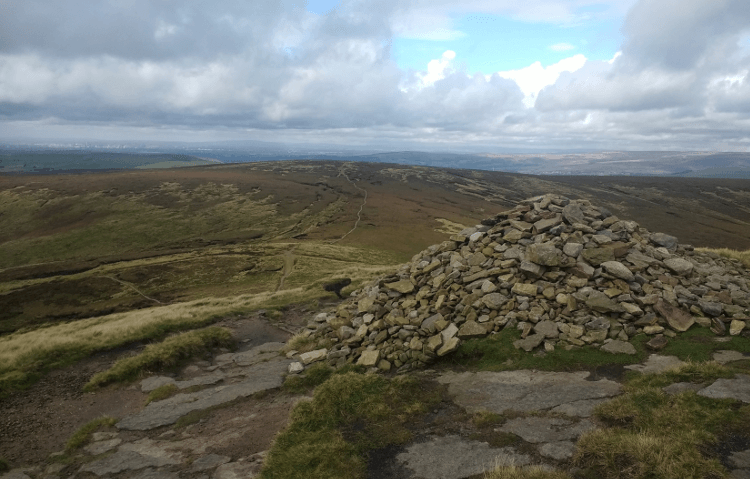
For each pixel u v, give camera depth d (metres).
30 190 159.25
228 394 14.69
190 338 20.34
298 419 11.40
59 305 68.94
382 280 21.48
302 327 24.34
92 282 79.38
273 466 9.38
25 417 14.24
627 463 7.54
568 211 19.97
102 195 155.62
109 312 64.06
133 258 98.44
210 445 11.20
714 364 10.70
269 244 108.69
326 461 9.21
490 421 10.02
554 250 16.91
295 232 129.38
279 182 199.62
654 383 10.38
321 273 78.62
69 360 19.05
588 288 15.49
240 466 9.89
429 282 19.23
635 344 12.91
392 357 15.19
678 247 19.67
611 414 9.33
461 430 9.88
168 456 10.88
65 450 11.95
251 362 18.48
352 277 43.25
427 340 15.28
